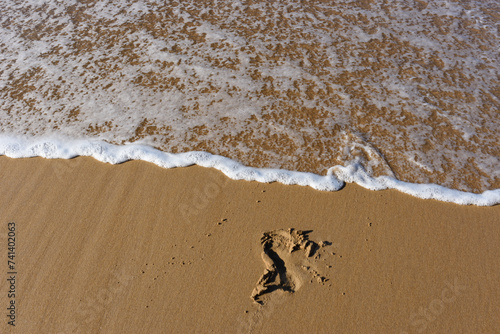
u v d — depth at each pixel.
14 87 4.27
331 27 5.08
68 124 3.83
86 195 3.17
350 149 3.51
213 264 2.69
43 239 2.89
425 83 4.23
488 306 2.47
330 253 2.73
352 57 4.60
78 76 4.38
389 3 5.55
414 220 2.93
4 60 4.64
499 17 5.30
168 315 2.47
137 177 3.29
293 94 4.08
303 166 3.37
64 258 2.78
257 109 3.92
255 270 2.65
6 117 3.91
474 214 2.98
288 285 2.58
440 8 5.47
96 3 5.63
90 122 3.84
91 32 5.05
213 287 2.58
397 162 3.40
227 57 4.57
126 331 2.42
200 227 2.91
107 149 3.54
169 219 2.97
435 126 3.73
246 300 2.51
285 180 3.23
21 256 2.80
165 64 4.49
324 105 3.96
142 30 5.04
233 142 3.60
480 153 3.48
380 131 3.68
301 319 2.43
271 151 3.51
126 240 2.86
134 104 4.02
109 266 2.72
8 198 3.18
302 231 2.85
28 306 2.55
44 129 3.78
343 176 3.26
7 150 3.58
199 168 3.36
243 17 5.25
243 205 3.05
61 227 2.96
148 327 2.43
